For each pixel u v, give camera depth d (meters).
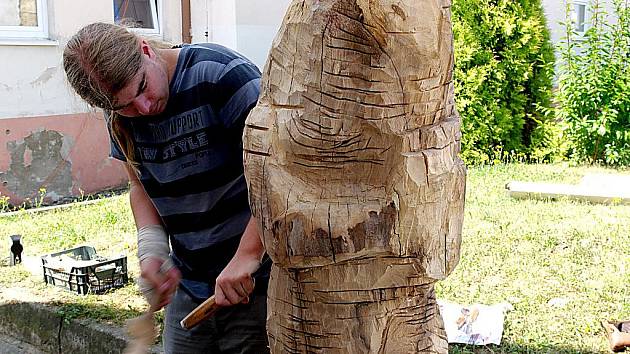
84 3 6.52
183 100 1.82
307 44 1.31
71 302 3.67
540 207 5.34
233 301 1.71
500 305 3.38
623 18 7.17
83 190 6.68
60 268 3.91
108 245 4.82
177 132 1.85
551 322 3.24
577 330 3.14
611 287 3.65
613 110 7.01
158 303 1.95
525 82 7.45
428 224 1.35
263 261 1.95
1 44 5.96
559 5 9.03
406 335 1.47
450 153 1.37
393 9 1.22
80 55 1.69
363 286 1.40
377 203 1.34
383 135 1.30
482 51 7.15
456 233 1.43
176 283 1.97
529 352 2.96
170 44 2.01
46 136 6.35
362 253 1.35
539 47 7.33
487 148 7.33
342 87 1.29
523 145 7.50
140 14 7.26
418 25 1.24
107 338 3.25
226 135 1.84
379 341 1.44
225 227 1.95
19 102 6.14
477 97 7.14
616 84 7.03
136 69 1.70
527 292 3.61
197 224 1.97
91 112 2.00
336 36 1.28
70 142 6.53
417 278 1.41
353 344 1.44
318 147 1.33
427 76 1.29
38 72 6.25
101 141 6.76
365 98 1.29
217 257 2.00
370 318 1.43
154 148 1.91
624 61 7.10
